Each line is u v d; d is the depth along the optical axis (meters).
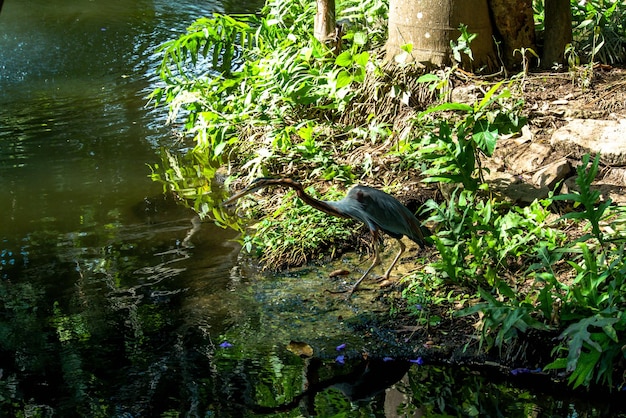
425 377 4.71
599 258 4.95
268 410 4.45
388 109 7.42
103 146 8.29
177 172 7.65
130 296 5.61
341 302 5.39
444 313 5.16
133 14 13.36
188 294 5.61
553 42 7.64
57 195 7.20
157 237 6.44
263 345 5.01
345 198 5.38
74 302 5.55
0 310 5.46
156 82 10.18
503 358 4.78
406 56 7.62
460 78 7.39
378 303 5.35
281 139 7.29
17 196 7.17
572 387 4.59
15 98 9.68
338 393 4.61
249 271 5.89
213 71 10.48
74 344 5.08
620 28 8.17
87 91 9.91
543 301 4.69
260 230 6.36
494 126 5.76
